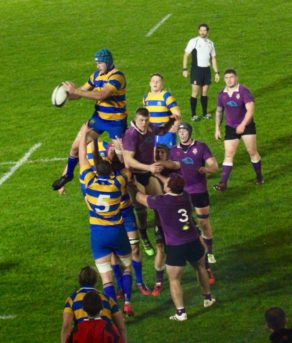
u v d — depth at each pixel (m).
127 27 94.81
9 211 50.44
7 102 72.00
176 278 37.06
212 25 93.12
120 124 41.19
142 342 36.09
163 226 36.66
